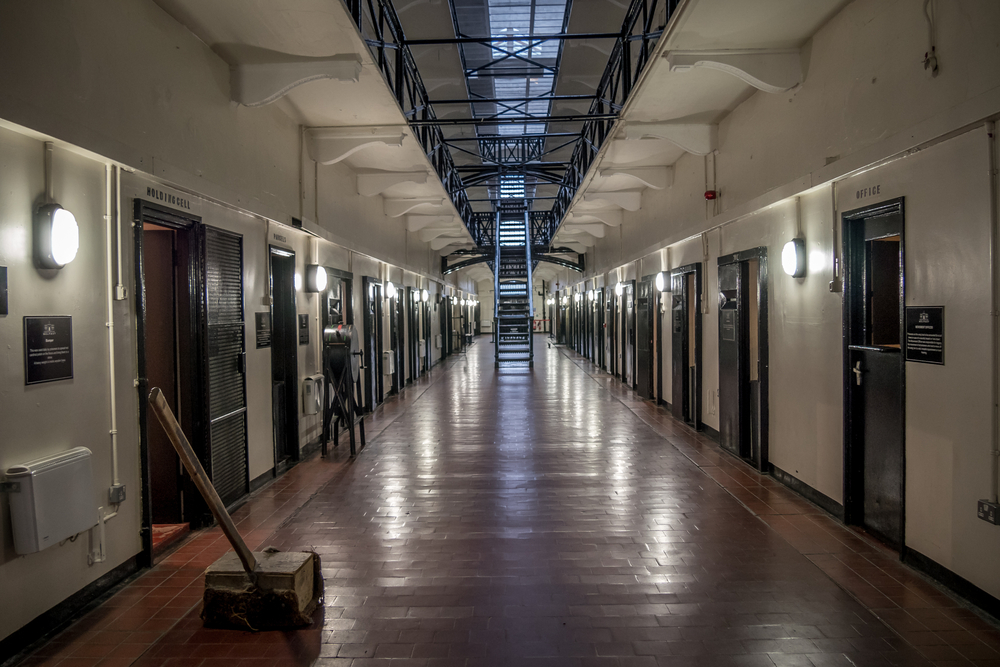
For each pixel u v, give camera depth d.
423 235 14.44
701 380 7.44
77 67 2.87
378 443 6.98
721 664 2.53
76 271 2.97
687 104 5.67
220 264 4.46
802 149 4.45
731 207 5.95
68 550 2.91
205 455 4.20
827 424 4.35
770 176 5.02
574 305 21.72
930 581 3.23
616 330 13.34
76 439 2.96
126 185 3.34
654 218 9.27
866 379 3.94
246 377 4.91
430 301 16.42
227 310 4.58
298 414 6.07
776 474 5.30
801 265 4.61
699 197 6.94
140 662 2.59
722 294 6.36
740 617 2.92
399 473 5.63
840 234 4.05
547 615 2.96
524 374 14.45
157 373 4.15
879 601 3.04
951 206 2.99
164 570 3.49
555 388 11.81
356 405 8.09
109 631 2.83
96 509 2.98
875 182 3.64
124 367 3.34
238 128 4.70
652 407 9.38
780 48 4.42
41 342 2.73
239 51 4.29
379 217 9.98
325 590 3.25
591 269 16.97
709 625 2.85
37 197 2.72
